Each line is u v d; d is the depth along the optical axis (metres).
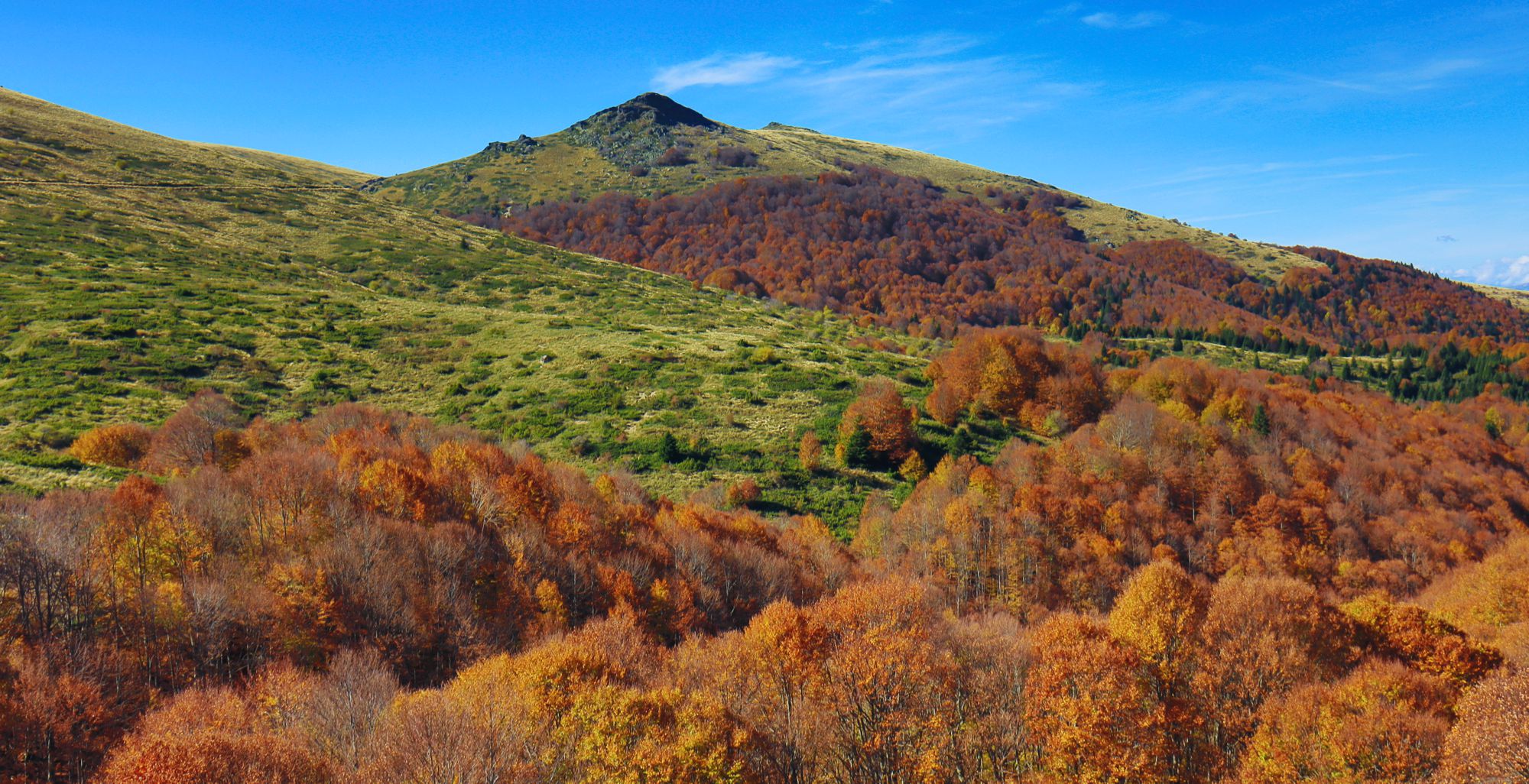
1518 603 62.38
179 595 39.78
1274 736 39.94
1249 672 44.34
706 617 51.59
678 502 73.88
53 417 70.94
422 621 43.56
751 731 35.19
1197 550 76.88
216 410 75.19
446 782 28.33
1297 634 48.16
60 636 37.09
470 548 49.97
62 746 31.39
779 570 58.38
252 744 28.83
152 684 37.03
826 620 46.22
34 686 32.19
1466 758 34.84
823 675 40.91
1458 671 47.72
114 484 55.78
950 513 72.06
